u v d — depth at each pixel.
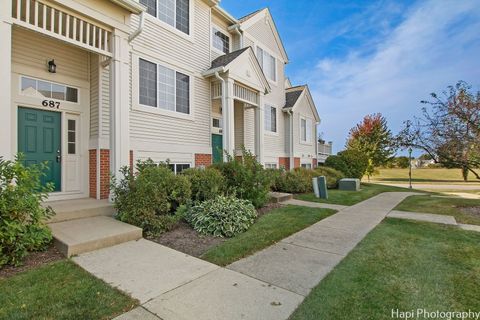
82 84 6.57
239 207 5.69
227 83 9.41
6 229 3.31
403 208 8.02
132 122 7.22
